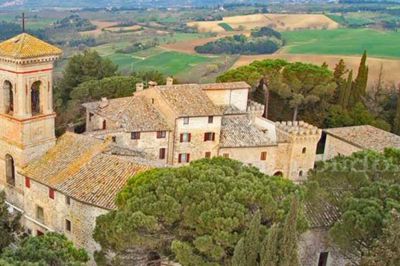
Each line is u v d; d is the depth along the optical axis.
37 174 48.75
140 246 31.48
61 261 29.05
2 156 53.12
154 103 71.38
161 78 99.69
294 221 29.42
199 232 30.41
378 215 36.16
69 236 45.78
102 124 71.75
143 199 31.97
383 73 132.38
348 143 80.19
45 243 30.78
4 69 50.34
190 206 30.84
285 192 34.72
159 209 30.84
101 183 44.41
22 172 49.88
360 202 37.97
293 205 29.41
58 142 52.94
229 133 72.44
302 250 42.19
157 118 69.31
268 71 95.75
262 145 72.12
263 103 94.88
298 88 93.94
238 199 31.39
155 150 68.50
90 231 43.50
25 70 49.53
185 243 30.16
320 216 42.06
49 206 47.75
